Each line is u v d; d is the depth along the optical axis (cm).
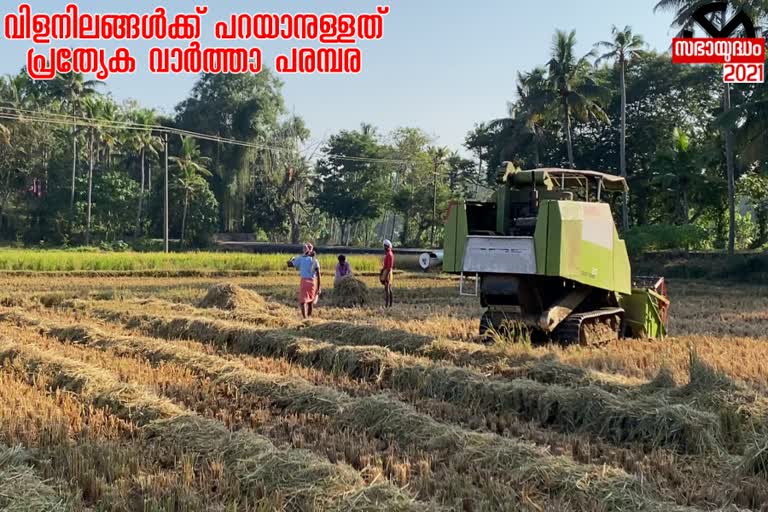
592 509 547
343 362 1055
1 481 559
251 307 1853
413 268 4272
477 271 1185
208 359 1037
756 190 4706
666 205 5303
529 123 4991
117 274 3356
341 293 2064
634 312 1374
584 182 1295
